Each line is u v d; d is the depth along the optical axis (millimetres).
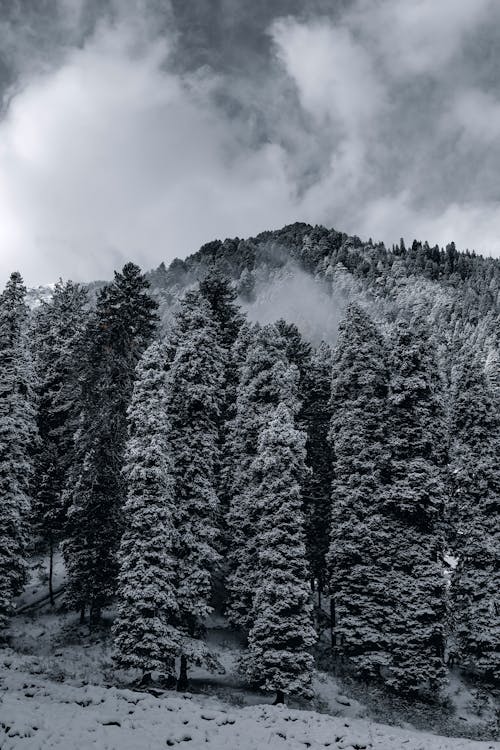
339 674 28281
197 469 25438
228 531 30688
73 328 42094
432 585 27656
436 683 26250
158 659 21125
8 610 27375
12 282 31484
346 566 29688
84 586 27234
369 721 21750
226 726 15609
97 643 26172
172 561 22828
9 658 21172
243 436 31328
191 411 26875
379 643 27641
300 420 36156
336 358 34625
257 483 28172
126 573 22250
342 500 30094
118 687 20297
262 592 24266
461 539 32875
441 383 33406
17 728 12188
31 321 51500
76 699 15602
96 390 29047
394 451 30797
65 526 31125
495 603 29844
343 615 29031
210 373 27766
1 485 27969
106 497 27750
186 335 28969
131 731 13477
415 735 19578
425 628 26875
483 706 27312
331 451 35312
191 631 23625
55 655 24641
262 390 31328
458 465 34062
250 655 23500
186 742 13492
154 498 23016
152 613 21859
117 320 30281
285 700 23094
